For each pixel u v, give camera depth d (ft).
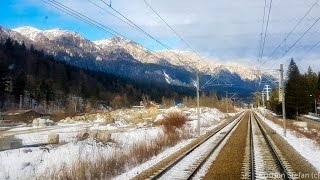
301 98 368.07
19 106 431.43
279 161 71.10
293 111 376.27
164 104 562.66
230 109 546.26
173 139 125.39
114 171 65.51
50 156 83.66
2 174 65.77
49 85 493.77
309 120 336.49
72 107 483.10
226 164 70.90
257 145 109.60
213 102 483.51
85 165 64.75
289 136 150.30
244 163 71.51
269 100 565.94
